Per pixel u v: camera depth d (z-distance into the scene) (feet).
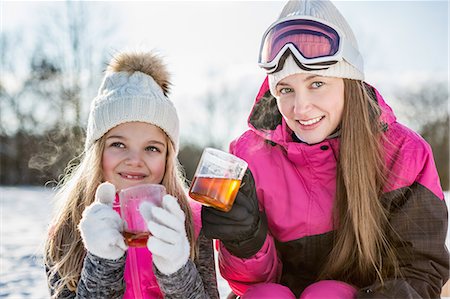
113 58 8.40
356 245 7.49
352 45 7.64
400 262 7.30
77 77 53.31
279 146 8.16
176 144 8.23
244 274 7.48
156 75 8.29
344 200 7.56
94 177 7.88
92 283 6.52
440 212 7.30
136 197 6.27
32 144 52.01
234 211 6.59
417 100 57.16
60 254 7.91
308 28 7.34
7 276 12.64
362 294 6.84
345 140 7.51
